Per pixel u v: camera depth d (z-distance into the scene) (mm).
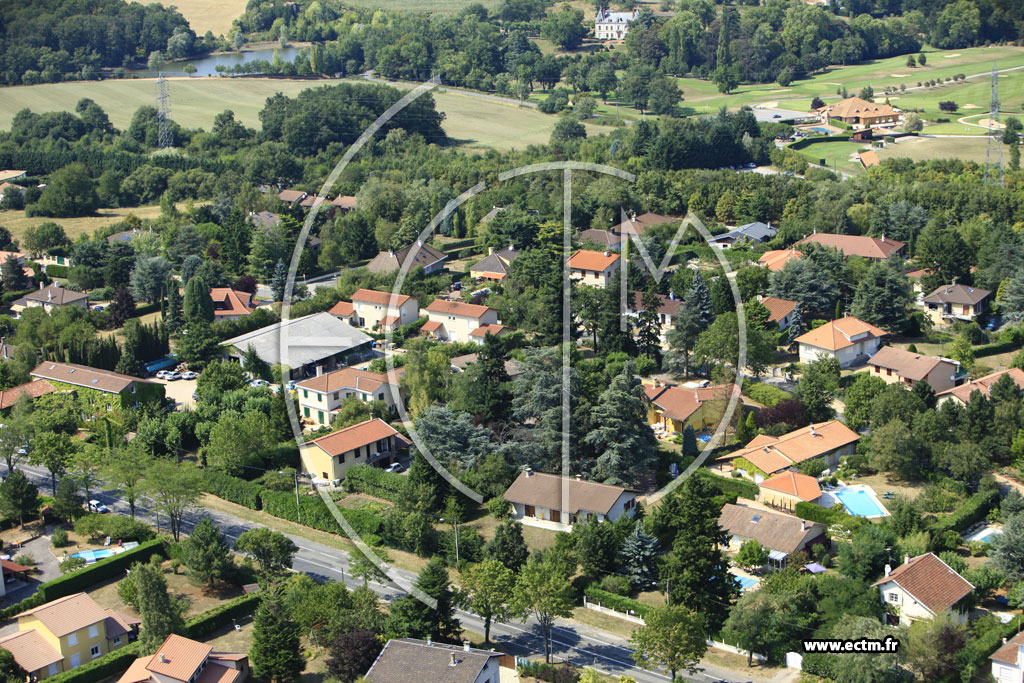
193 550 87625
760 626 77875
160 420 115938
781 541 88938
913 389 113875
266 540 88812
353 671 72562
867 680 71750
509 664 76438
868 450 105250
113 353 135875
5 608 85375
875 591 79438
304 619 80125
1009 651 72188
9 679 74000
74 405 119188
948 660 72375
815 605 80500
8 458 107500
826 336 132125
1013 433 104688
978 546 89625
